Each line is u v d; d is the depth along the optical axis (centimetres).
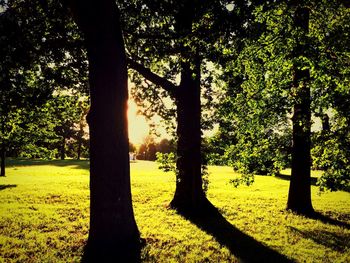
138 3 1085
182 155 1678
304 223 1492
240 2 904
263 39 1112
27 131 1969
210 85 1684
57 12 1141
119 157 915
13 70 1073
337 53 948
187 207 1647
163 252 1002
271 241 1173
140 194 2264
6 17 992
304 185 1734
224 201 2062
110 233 901
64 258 913
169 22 1154
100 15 884
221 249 1061
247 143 1398
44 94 1223
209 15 949
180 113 1702
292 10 1031
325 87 970
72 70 1298
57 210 1608
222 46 1027
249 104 1362
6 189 2281
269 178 3797
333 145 969
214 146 1494
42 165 5438
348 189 2930
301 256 1015
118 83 919
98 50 897
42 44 1109
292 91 1241
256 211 1736
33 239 1096
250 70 1313
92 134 912
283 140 1422
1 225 1270
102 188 900
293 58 1009
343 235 1300
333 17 1112
